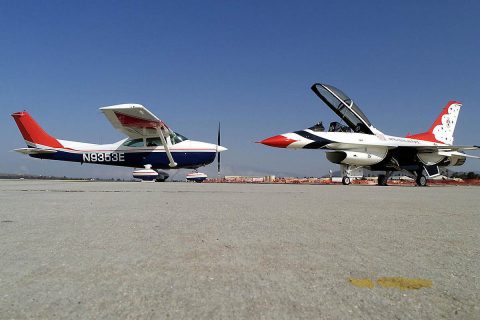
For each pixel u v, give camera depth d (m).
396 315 1.28
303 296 1.47
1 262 1.97
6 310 1.28
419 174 19.25
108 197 6.82
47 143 19.39
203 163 19.72
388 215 4.38
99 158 19.25
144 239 2.68
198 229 3.16
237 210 4.73
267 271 1.84
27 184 13.40
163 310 1.30
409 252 2.34
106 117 16.89
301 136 17.31
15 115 19.16
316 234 2.98
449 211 4.97
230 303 1.38
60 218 3.81
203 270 1.85
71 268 1.86
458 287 1.61
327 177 34.47
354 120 18.72
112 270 1.83
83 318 1.22
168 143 19.34
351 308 1.35
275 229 3.22
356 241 2.69
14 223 3.45
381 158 18.06
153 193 8.16
